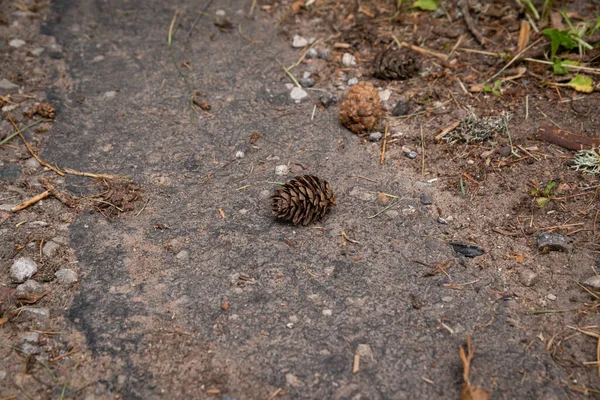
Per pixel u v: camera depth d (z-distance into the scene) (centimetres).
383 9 101
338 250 77
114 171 84
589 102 87
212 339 72
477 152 84
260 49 98
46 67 96
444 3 99
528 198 80
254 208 80
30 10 104
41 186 83
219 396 69
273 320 73
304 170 84
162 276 76
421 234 78
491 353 71
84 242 78
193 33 100
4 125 89
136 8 104
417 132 86
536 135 84
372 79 93
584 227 77
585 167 81
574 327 72
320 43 98
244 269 76
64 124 89
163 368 70
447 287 74
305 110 90
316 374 70
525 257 76
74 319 73
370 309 73
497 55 93
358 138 87
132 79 94
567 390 69
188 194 82
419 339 71
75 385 70
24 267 76
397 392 69
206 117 90
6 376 70
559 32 90
